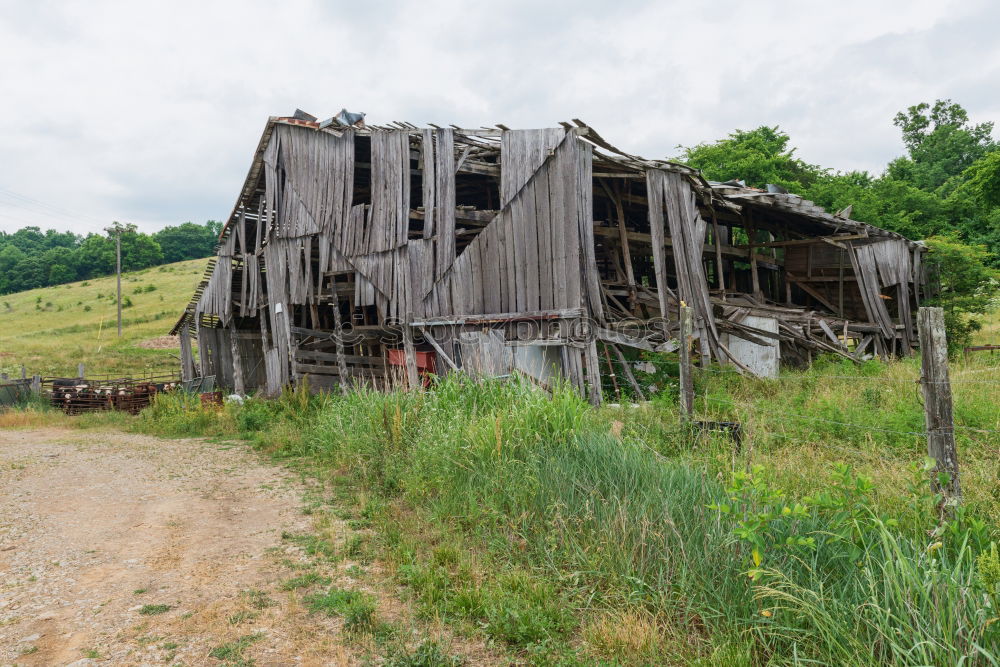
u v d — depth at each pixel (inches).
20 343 1633.9
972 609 111.4
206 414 586.9
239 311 884.6
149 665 139.4
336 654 143.3
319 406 540.4
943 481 155.9
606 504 196.4
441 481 258.1
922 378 162.1
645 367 542.0
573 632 149.3
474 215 538.9
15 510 279.3
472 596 165.5
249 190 738.2
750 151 1373.0
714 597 148.2
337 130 592.1
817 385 421.7
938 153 2007.9
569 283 454.9
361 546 214.5
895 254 715.4
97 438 542.9
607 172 559.2
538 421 270.5
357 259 575.2
